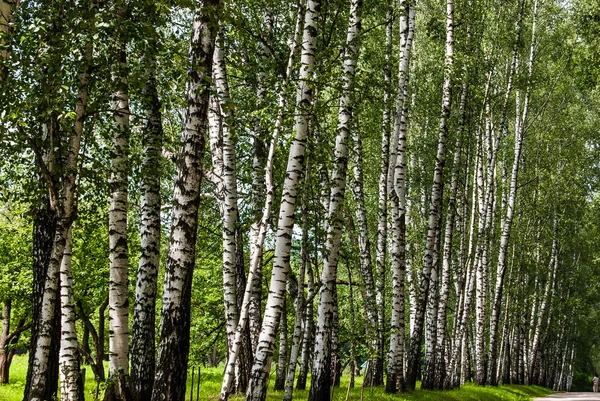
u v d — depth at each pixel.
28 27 7.41
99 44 7.79
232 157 13.33
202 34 8.95
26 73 7.57
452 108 26.64
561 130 34.84
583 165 36.66
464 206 28.75
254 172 15.73
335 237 13.25
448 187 31.98
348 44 12.87
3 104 7.45
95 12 7.73
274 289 9.92
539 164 35.94
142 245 11.33
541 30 30.08
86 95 8.01
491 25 26.81
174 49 8.41
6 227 20.77
